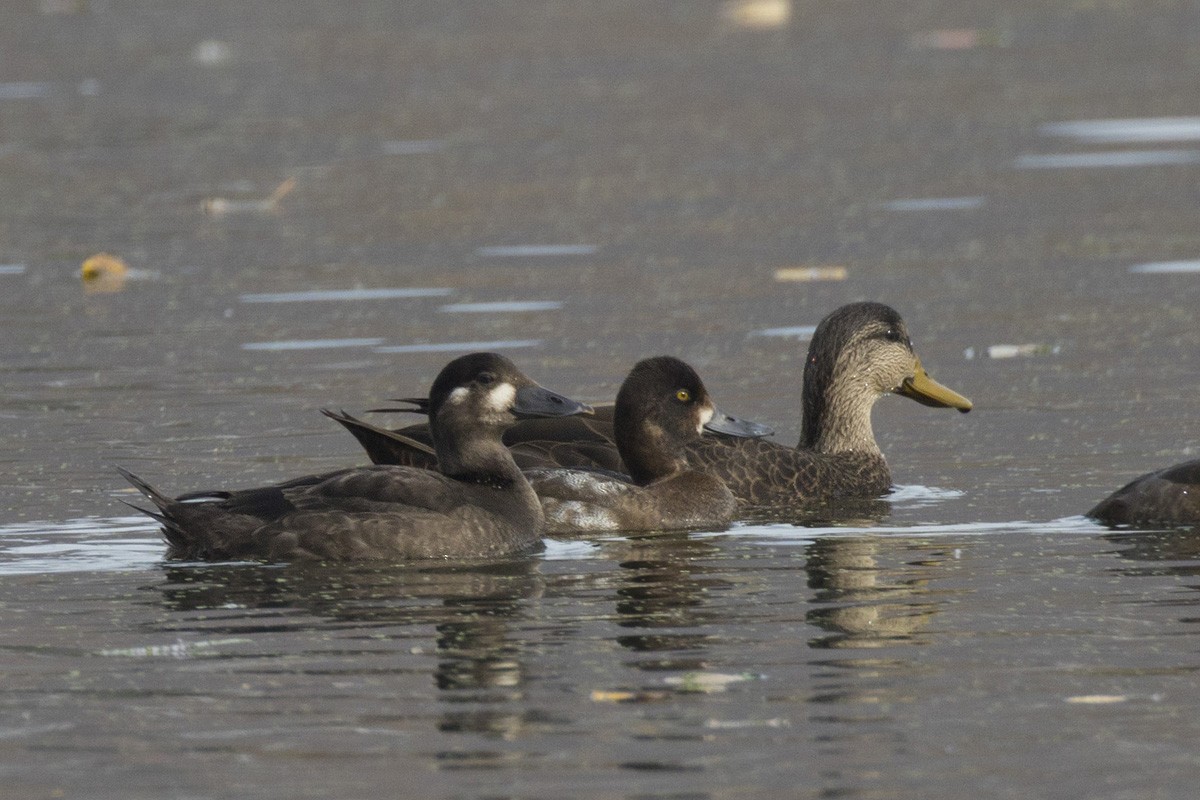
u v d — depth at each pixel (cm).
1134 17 4928
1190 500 1290
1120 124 3434
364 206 2867
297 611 1097
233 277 2383
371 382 1814
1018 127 3441
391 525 1238
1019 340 1973
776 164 3155
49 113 3794
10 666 990
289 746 863
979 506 1394
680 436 1471
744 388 1800
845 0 5384
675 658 993
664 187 2977
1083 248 2453
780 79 4088
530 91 3997
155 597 1131
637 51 4544
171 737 877
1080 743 860
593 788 809
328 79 4181
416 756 848
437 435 1342
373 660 993
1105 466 1493
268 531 1228
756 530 1360
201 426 1648
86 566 1213
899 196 2861
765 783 813
